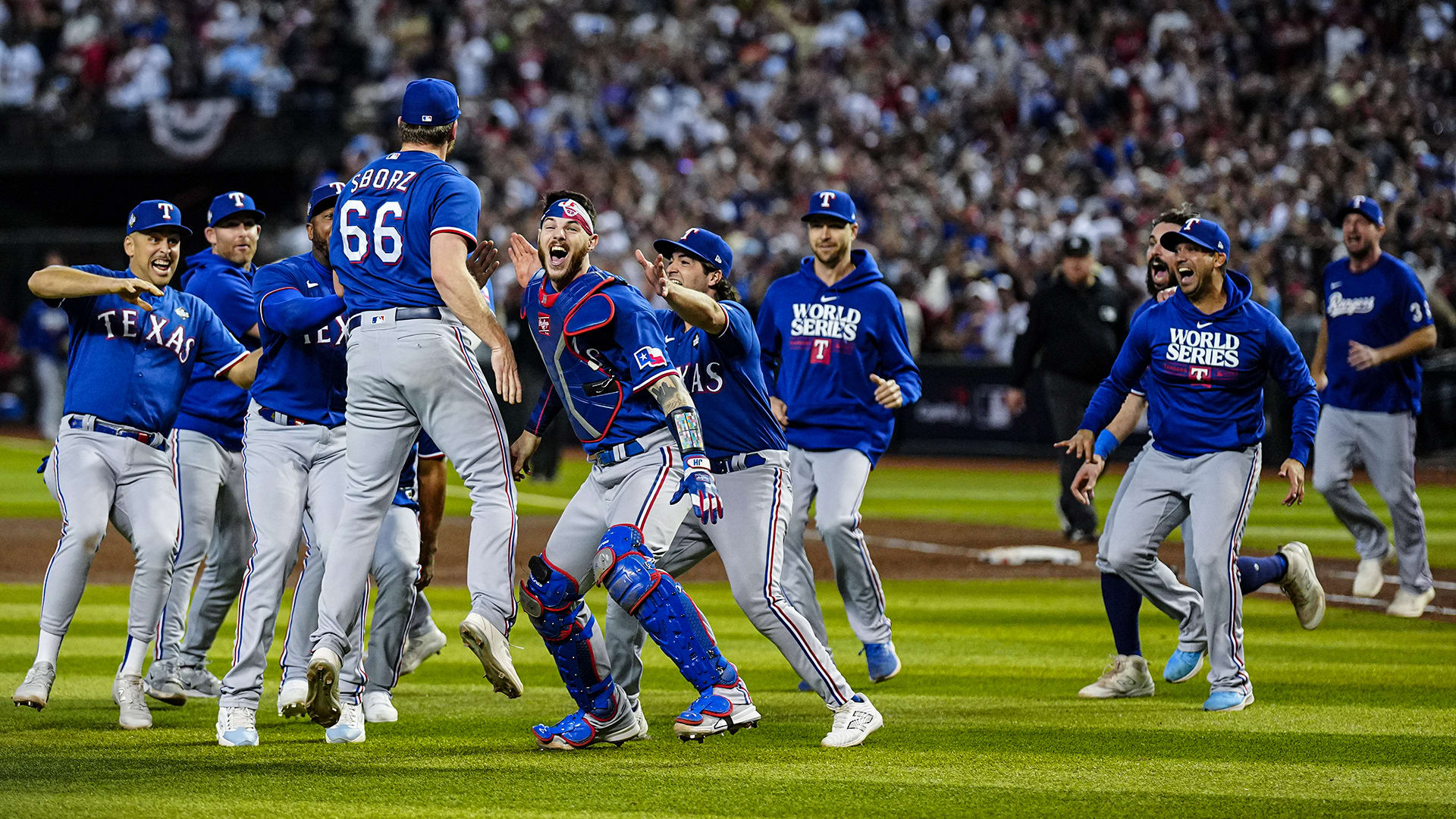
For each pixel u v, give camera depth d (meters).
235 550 23.09
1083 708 22.80
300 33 110.25
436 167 19.36
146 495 21.81
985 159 90.31
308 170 104.88
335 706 19.00
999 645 28.73
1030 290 76.00
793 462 25.48
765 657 27.58
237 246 24.17
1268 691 24.02
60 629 21.31
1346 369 32.97
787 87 100.44
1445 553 42.69
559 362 19.38
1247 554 42.34
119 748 19.59
